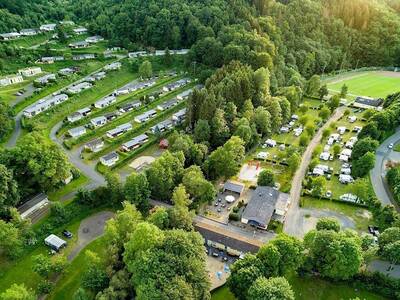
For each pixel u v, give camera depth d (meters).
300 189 142.38
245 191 140.88
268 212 122.62
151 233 92.56
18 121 183.50
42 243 116.12
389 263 105.94
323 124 196.12
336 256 94.25
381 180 147.38
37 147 129.75
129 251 92.50
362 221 126.44
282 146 171.62
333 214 129.88
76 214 127.31
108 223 103.19
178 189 118.56
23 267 107.94
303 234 120.06
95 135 178.00
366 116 197.50
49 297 98.88
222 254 111.69
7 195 118.94
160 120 194.75
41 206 130.00
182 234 94.69
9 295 82.50
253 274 89.00
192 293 83.81
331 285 100.94
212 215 126.75
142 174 126.25
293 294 88.69
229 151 140.12
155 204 130.00
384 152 166.50
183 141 148.25
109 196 132.25
